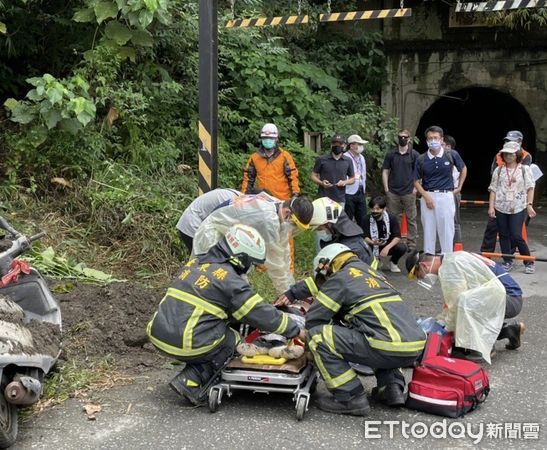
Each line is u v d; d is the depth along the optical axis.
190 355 4.26
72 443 3.92
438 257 5.29
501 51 14.12
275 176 7.86
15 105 7.92
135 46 9.12
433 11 13.93
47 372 4.29
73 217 7.76
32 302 4.79
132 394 4.60
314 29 12.22
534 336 5.95
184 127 10.00
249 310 4.27
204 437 4.01
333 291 4.34
